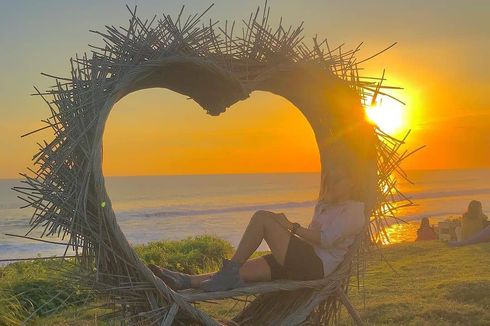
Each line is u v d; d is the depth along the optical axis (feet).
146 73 16.66
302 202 233.14
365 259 19.36
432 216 159.33
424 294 28.09
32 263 43.01
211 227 150.41
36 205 15.72
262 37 18.16
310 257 18.12
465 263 36.76
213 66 17.11
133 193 319.06
